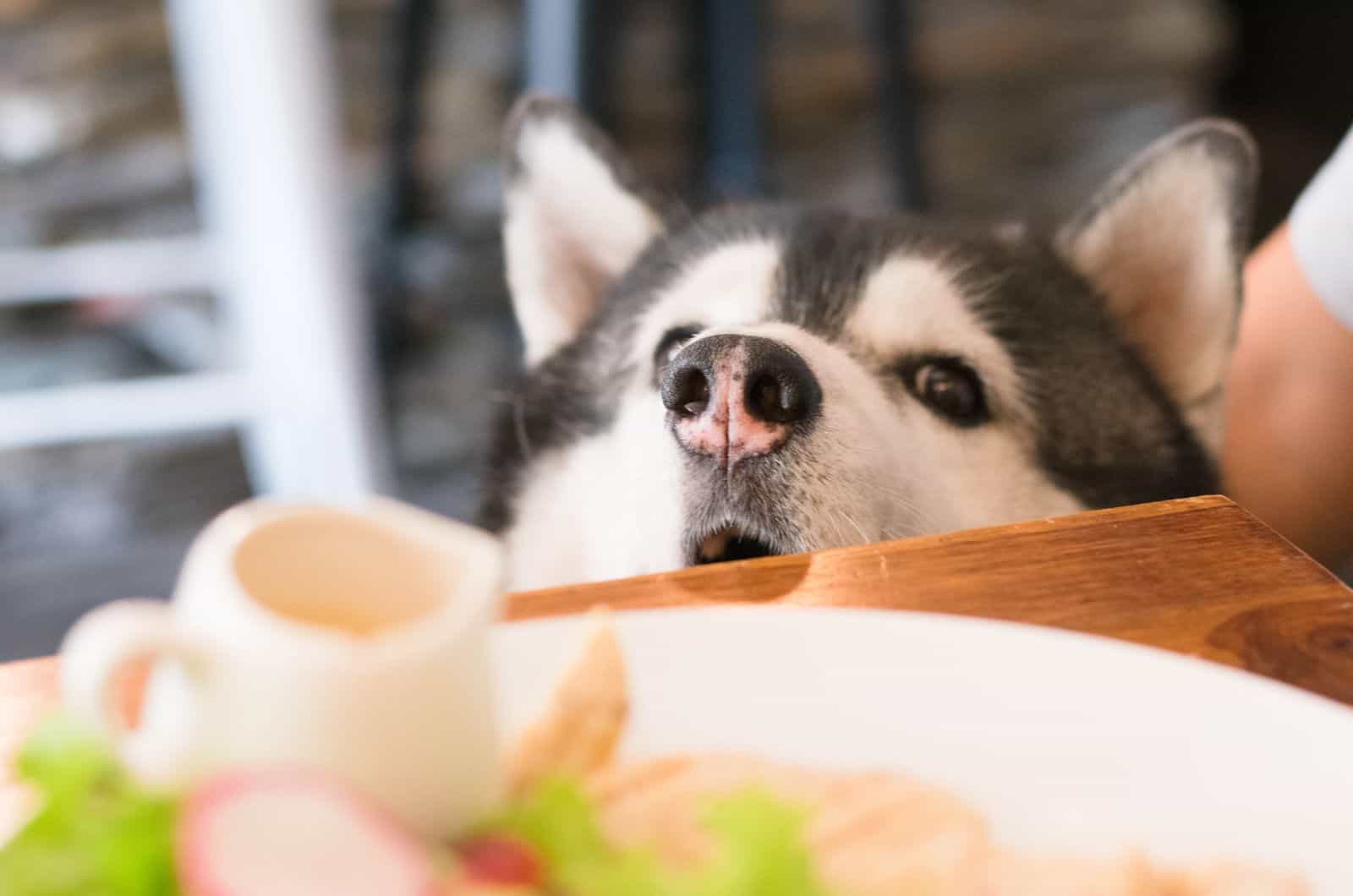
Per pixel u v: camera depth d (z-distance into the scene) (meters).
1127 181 1.23
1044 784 0.60
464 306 3.96
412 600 0.50
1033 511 1.16
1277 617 0.68
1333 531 1.52
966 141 4.29
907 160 3.80
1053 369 1.18
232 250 3.77
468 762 0.46
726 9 3.57
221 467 3.62
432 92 3.96
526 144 1.34
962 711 0.63
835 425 1.01
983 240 1.28
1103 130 4.35
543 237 1.35
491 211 4.04
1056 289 1.24
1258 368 1.49
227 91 3.64
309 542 0.49
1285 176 4.16
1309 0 4.31
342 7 3.87
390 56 3.96
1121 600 0.70
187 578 0.46
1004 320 1.19
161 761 0.43
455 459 3.66
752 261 1.22
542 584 1.27
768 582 0.72
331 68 3.89
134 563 3.18
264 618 0.43
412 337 3.94
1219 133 1.17
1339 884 0.55
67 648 0.45
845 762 0.61
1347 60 4.29
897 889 0.52
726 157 3.67
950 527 1.09
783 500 1.00
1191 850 0.57
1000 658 0.65
